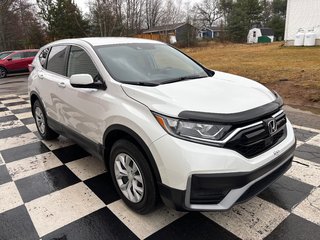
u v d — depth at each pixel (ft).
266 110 7.98
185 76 10.67
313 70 30.60
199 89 8.87
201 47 106.73
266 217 8.77
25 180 11.47
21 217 9.17
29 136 16.66
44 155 13.87
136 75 9.95
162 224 8.63
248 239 7.93
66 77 12.20
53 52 13.87
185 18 185.47
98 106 9.64
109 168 10.14
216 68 38.83
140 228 8.48
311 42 66.69
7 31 109.60
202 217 8.87
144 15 180.86
